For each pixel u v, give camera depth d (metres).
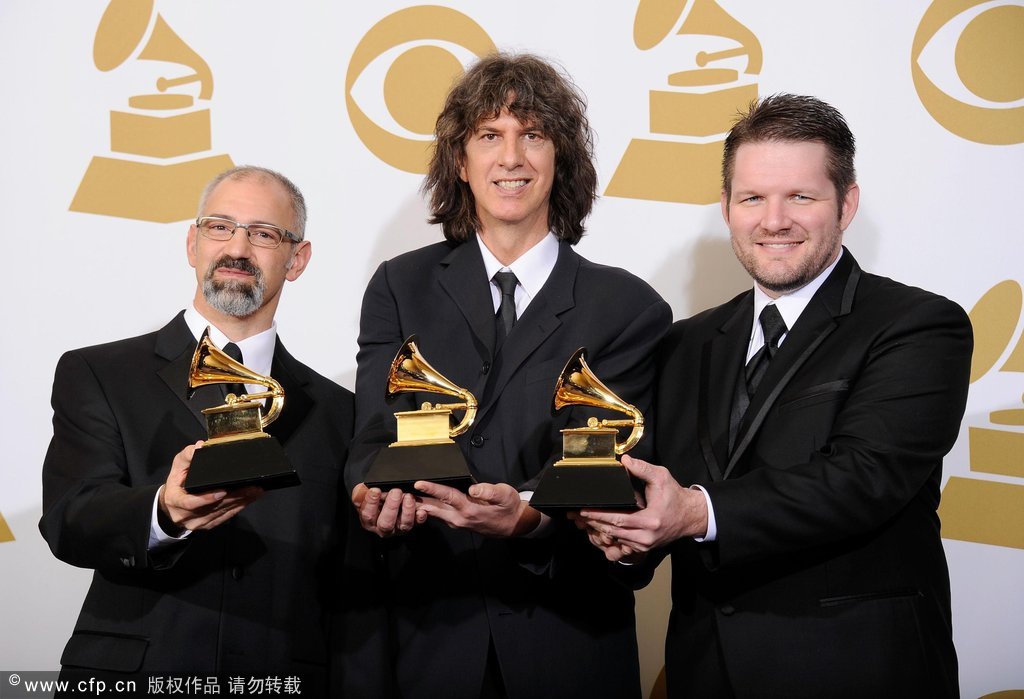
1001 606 3.34
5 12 3.54
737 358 2.51
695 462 2.44
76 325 3.51
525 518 2.29
